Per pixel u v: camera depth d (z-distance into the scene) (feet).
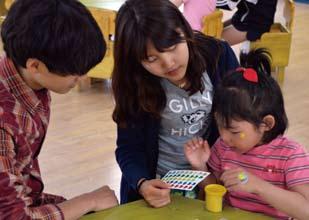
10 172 3.53
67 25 3.38
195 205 4.28
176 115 4.79
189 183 4.32
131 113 4.72
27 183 4.06
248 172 4.28
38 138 3.94
